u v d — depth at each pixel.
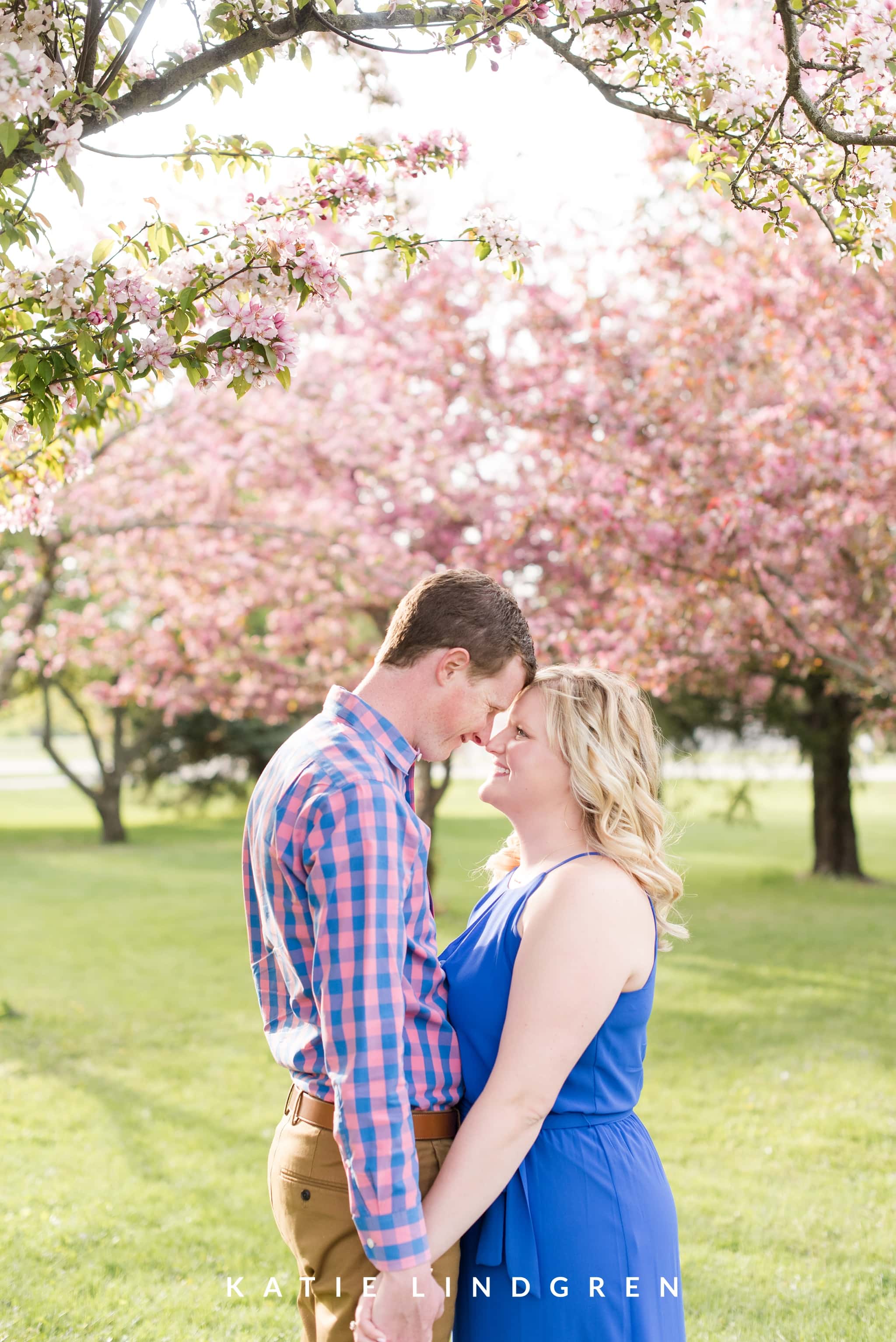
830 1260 3.91
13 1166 4.96
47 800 39.78
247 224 2.51
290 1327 3.43
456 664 1.94
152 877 18.36
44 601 9.31
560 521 8.77
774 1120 5.64
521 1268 1.84
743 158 2.89
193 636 13.10
